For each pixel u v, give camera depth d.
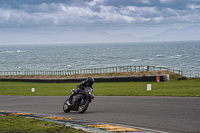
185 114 10.75
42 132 7.86
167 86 29.20
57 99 20.52
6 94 29.61
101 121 9.99
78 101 12.45
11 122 9.58
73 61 155.62
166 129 8.30
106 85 35.91
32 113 12.73
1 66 140.50
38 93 28.41
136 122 9.55
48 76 55.72
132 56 183.12
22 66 136.38
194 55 171.50
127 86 32.28
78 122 9.82
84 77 49.34
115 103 15.59
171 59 144.50
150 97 18.39
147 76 39.66
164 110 11.96
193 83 31.88
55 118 10.91
